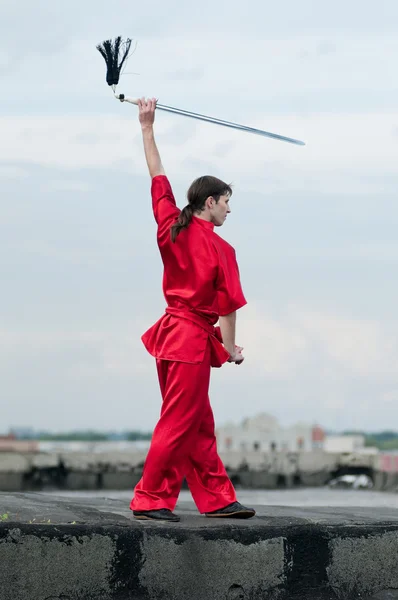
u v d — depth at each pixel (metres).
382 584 4.96
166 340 4.80
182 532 4.59
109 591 4.42
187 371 4.75
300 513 5.38
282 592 4.75
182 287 4.82
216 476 4.96
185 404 4.77
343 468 21.02
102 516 4.75
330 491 18.70
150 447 4.82
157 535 4.54
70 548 4.36
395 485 18.77
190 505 6.08
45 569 4.31
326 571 4.84
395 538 5.00
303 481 21.00
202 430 4.95
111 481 20.03
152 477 4.80
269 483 21.02
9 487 19.39
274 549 4.74
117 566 4.44
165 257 4.86
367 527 4.96
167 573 4.54
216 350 4.87
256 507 5.83
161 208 4.92
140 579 4.48
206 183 4.90
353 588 4.90
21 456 19.56
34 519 4.47
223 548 4.66
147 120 5.03
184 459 4.85
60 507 5.00
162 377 4.87
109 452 20.14
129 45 5.01
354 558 4.91
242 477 21.09
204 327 4.81
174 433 4.77
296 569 4.79
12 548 4.25
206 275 4.76
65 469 19.77
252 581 4.70
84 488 19.83
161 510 4.75
